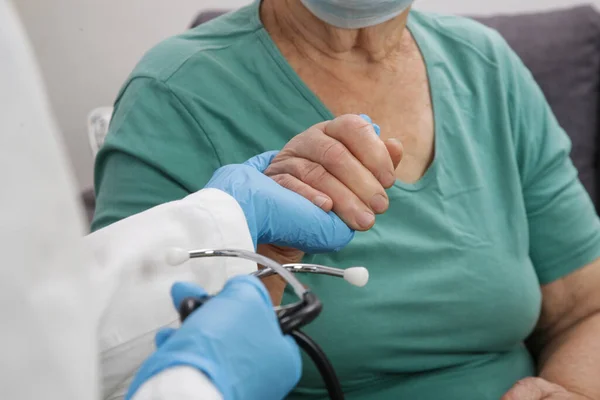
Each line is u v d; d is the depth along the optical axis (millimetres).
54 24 1684
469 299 940
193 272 531
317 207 621
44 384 287
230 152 894
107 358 499
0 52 280
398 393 944
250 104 920
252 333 388
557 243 1061
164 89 891
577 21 1472
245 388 374
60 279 299
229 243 545
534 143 1063
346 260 906
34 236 285
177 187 869
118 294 497
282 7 951
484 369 987
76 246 308
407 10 975
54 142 298
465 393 960
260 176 631
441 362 958
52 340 290
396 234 928
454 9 1782
